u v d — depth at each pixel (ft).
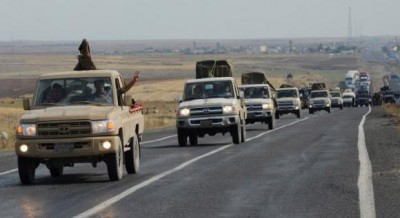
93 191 103.30
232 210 83.41
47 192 104.06
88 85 122.72
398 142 179.52
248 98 278.87
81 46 132.05
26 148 112.78
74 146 112.68
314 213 80.33
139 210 84.74
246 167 131.85
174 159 153.58
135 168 125.80
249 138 221.46
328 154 155.43
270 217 78.23
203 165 137.59
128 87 123.54
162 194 97.96
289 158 148.25
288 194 95.35
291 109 405.39
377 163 132.26
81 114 113.09
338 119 357.41
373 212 80.18
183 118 196.24
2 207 90.43
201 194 97.14
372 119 333.01
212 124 195.11
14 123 383.65
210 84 205.46
